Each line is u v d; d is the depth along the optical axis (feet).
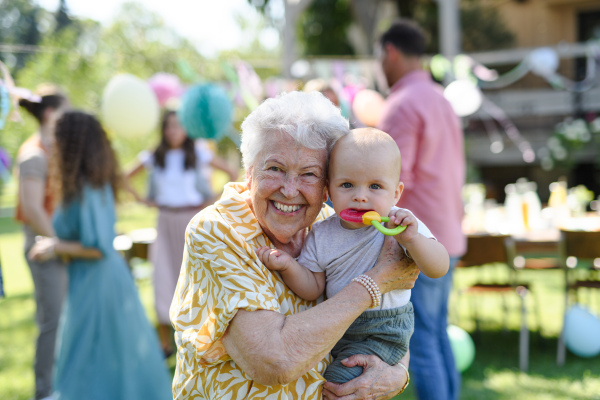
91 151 9.59
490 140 39.86
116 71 24.21
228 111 14.24
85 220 9.49
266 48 61.16
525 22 47.78
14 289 24.54
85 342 9.50
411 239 4.84
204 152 15.76
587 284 14.75
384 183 5.04
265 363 4.54
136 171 15.38
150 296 21.97
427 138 9.39
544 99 40.91
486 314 18.94
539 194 39.75
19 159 11.21
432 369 9.02
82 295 9.63
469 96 21.08
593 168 38.50
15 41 51.70
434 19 51.11
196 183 14.80
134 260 18.35
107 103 14.89
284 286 5.08
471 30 48.78
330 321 4.66
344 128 5.22
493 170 41.01
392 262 5.02
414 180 9.53
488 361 14.67
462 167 10.09
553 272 24.82
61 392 9.44
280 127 4.92
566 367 14.11
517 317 18.44
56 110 11.52
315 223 5.62
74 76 22.30
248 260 4.83
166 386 9.96
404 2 51.42
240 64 17.72
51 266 11.51
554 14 46.32
